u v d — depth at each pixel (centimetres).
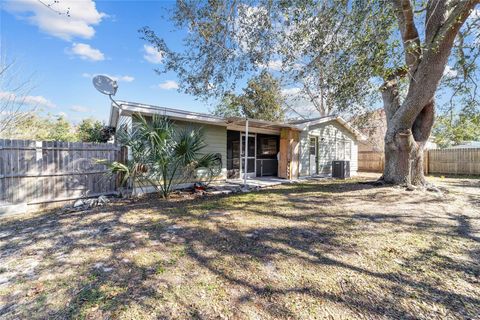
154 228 391
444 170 1342
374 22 465
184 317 184
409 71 592
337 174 1095
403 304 197
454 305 196
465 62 649
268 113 1655
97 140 1145
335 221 421
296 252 297
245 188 770
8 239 346
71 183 583
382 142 1587
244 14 561
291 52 541
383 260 274
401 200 579
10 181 499
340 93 541
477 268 255
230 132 988
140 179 643
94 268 260
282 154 1045
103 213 484
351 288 220
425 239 336
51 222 427
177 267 261
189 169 718
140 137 585
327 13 461
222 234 362
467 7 467
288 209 509
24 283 231
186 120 770
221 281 233
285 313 187
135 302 201
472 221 416
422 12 577
